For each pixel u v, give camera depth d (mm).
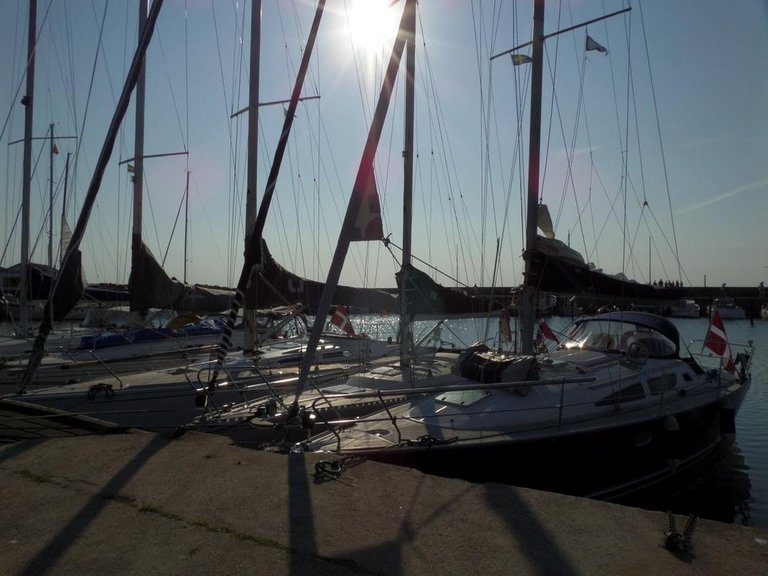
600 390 8320
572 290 9570
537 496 3660
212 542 3080
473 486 3854
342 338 14922
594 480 7602
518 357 8250
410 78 11891
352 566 2816
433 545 3021
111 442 4898
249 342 12445
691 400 9188
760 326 46031
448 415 7613
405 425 7430
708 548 2971
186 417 9227
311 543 3051
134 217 14883
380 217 9820
